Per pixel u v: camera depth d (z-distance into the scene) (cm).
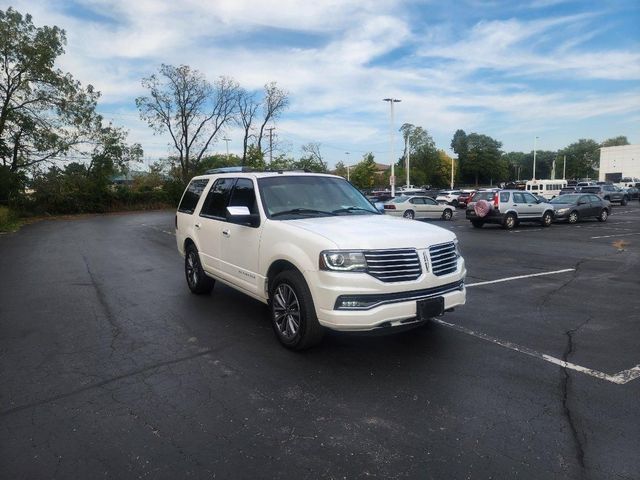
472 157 11231
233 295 739
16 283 864
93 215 3878
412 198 2594
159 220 2995
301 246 452
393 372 430
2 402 378
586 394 384
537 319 600
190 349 496
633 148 7869
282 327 494
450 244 475
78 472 286
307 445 313
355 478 278
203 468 289
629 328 562
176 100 4828
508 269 982
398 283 422
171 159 5172
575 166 13338
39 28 3641
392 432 328
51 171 3962
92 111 3991
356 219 516
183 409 365
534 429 330
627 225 2152
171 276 922
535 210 2069
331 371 434
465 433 326
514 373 427
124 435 327
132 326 580
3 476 281
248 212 524
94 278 910
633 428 331
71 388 404
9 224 2462
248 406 368
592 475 279
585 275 911
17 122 3578
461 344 504
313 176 609
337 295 415
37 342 523
